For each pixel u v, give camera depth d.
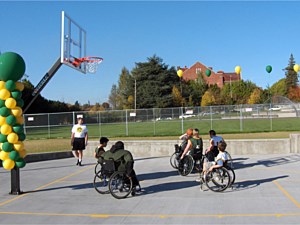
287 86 80.50
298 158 14.84
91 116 30.86
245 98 73.81
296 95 74.75
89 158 17.58
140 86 69.69
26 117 27.91
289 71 82.25
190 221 6.41
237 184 9.70
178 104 68.56
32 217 7.00
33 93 10.28
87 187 9.99
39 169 14.09
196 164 11.72
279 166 12.93
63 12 13.48
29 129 27.66
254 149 16.73
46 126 27.84
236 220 6.37
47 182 11.03
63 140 24.64
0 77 8.58
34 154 16.72
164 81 70.31
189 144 11.53
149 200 8.14
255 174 11.28
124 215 6.96
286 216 6.53
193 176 11.29
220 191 8.83
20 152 9.01
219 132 25.19
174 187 9.61
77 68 15.52
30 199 8.62
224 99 70.69
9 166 8.94
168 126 32.12
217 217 6.60
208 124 32.94
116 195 8.53
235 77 110.19
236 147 16.81
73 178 11.66
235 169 12.45
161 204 7.74
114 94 89.25
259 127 29.00
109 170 8.46
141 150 17.72
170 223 6.33
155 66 70.00
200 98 75.38
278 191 8.70
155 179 10.95
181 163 11.62
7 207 7.85
